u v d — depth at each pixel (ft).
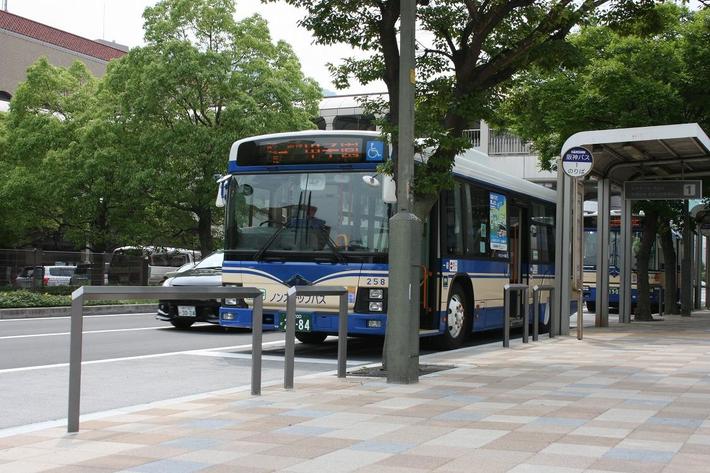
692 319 85.05
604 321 68.03
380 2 33.71
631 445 18.13
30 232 126.82
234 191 42.14
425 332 41.01
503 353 41.73
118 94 103.35
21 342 46.01
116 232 108.06
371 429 20.15
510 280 53.16
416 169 32.04
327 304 39.09
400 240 29.19
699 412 22.65
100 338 49.62
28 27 206.80
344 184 39.70
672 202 88.43
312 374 33.27
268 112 100.78
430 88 34.63
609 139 53.93
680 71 70.79
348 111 152.56
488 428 20.25
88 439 19.06
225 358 39.83
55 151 104.32
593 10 35.24
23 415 24.38
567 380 29.99
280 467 16.14
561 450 17.61
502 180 51.34
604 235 67.97
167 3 102.53
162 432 19.86
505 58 33.96
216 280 55.72
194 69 96.78
